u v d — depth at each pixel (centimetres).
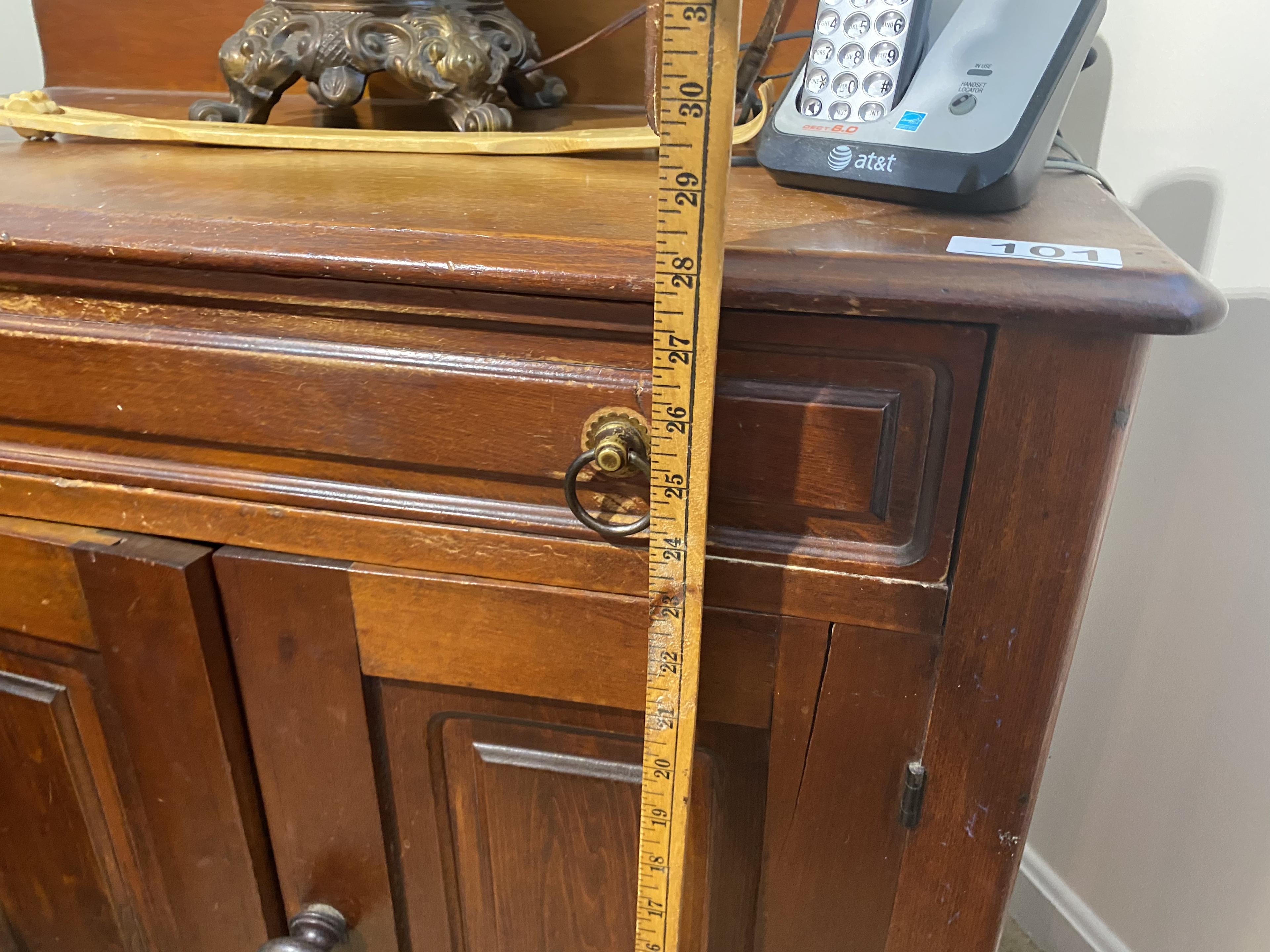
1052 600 42
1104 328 36
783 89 72
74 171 55
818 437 42
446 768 57
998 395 39
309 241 42
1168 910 91
